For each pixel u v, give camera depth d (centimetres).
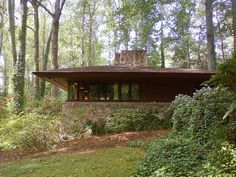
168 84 1739
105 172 823
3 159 1213
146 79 1731
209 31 1973
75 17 4306
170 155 823
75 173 847
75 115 1611
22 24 2211
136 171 783
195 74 1623
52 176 850
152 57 3338
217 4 2206
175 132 1122
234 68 561
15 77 2148
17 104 2073
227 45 4150
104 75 1625
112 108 1641
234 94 593
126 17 2097
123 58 2180
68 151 1178
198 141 940
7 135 1550
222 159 595
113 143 1219
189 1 2020
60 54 5356
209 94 1011
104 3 3272
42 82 3066
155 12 2006
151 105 1641
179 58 4375
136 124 1515
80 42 4547
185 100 1209
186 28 2798
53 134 1427
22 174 909
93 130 1505
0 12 3512
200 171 660
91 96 1748
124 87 1731
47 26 4981
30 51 4997
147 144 1057
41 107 2034
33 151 1292
